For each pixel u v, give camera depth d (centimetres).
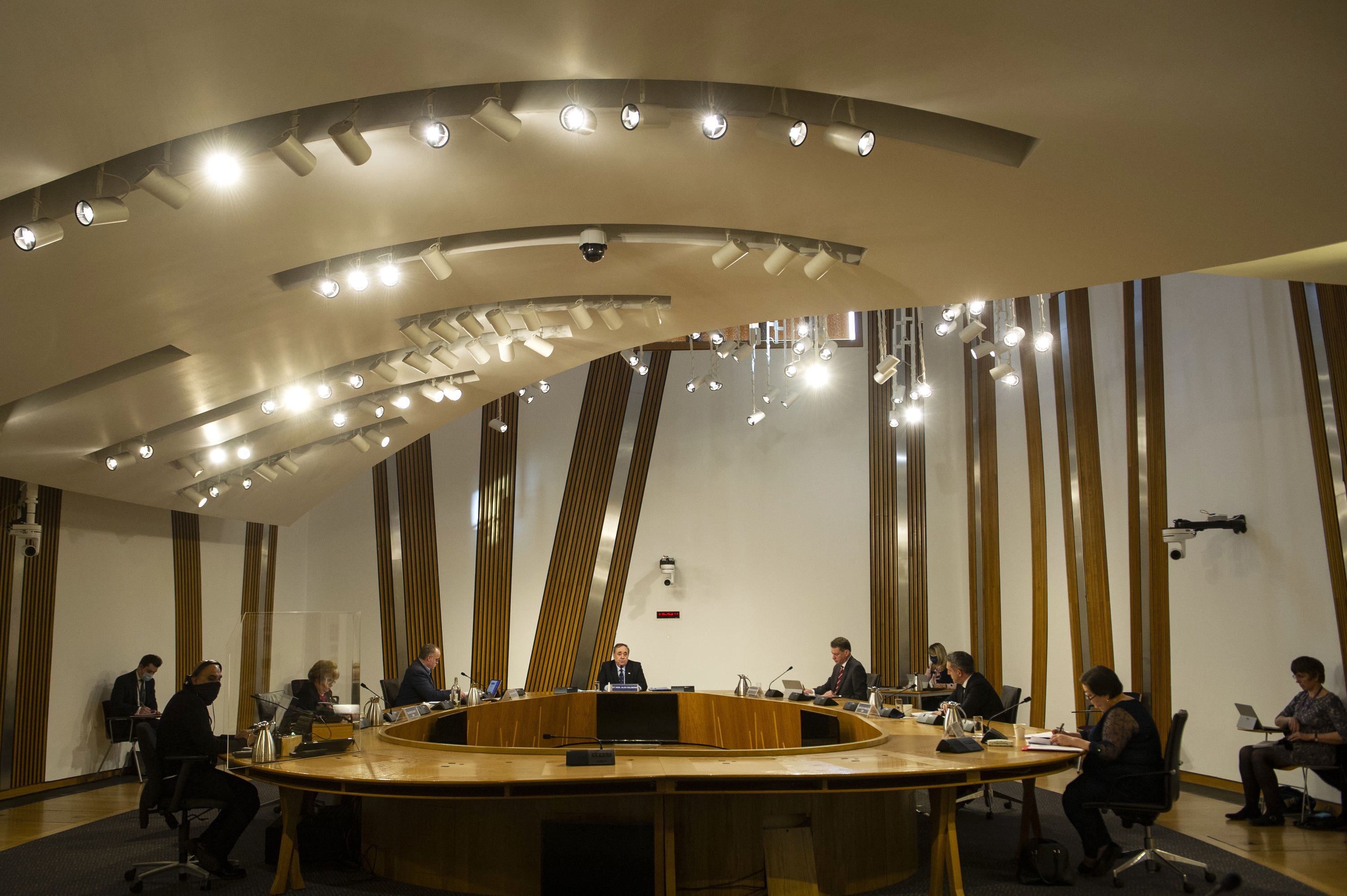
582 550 1155
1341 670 619
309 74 306
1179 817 629
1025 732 557
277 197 394
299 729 509
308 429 796
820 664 1123
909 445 1154
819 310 582
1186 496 759
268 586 1128
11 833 637
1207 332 743
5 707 785
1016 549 1005
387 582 1158
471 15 289
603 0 286
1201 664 739
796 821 454
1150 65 302
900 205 424
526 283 546
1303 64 292
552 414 1185
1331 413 632
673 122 369
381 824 507
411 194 411
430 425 895
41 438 643
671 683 1128
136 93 296
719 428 1177
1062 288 494
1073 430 895
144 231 396
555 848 444
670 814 419
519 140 379
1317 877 478
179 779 496
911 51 309
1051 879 474
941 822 439
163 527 981
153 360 566
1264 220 394
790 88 367
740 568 1146
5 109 287
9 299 418
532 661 1134
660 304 592
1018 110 335
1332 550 627
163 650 970
